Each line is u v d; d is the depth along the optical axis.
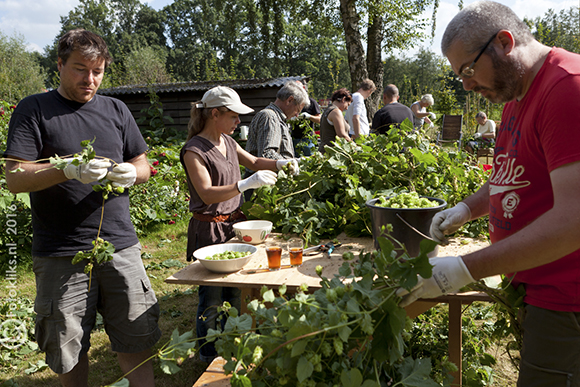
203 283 1.76
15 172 1.86
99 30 62.12
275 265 1.86
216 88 2.51
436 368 2.26
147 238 6.14
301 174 2.62
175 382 2.78
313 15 15.47
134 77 23.97
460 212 1.67
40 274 2.01
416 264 1.11
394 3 13.58
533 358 1.32
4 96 20.25
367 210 2.22
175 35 64.62
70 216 1.98
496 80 1.24
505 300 1.44
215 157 2.54
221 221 2.61
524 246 1.08
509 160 1.34
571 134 1.06
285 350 1.08
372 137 3.23
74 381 2.10
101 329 3.56
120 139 2.21
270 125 3.31
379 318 1.15
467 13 1.25
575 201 1.04
